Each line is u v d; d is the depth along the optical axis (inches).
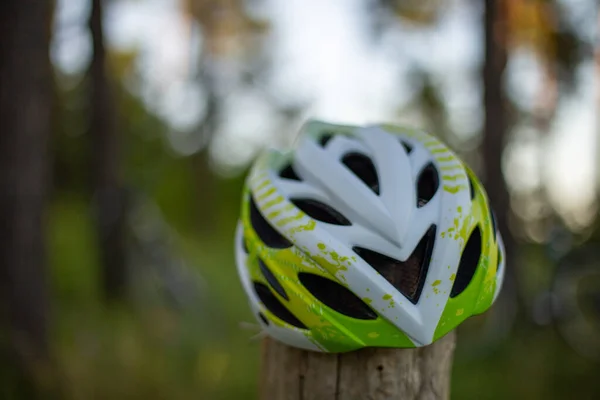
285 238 50.1
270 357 53.5
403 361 47.4
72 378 121.0
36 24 133.5
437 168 53.3
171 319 193.6
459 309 46.4
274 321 49.6
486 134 184.7
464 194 49.7
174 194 738.8
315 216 52.9
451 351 50.9
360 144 56.9
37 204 137.1
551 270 211.5
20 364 117.7
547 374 154.3
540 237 277.0
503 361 164.7
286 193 53.3
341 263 45.4
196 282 246.7
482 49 185.9
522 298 191.3
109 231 220.7
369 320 45.2
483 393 145.1
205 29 564.7
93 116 221.6
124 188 232.5
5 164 132.3
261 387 55.7
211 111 668.1
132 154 649.0
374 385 47.2
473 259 49.2
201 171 676.1
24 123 133.6
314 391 48.9
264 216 51.4
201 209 671.8
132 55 431.8
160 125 764.0
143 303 220.2
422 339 44.3
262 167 58.9
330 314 45.8
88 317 171.8
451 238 46.5
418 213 48.5
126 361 131.3
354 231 47.7
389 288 44.7
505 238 184.4
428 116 428.5
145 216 253.3
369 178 55.0
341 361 48.0
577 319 193.5
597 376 153.3
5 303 130.6
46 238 140.9
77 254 268.7
